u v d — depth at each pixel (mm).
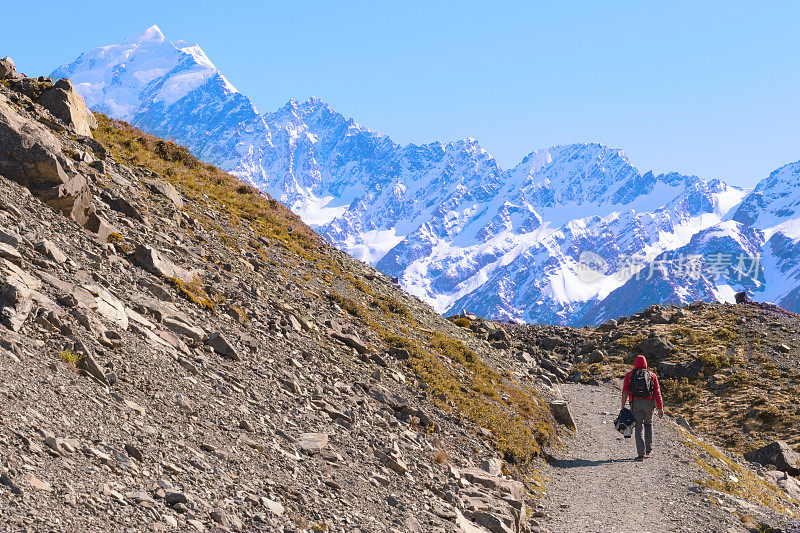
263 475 10625
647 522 16703
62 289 12711
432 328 36469
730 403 55625
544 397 34656
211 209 31094
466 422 21453
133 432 9617
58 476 7566
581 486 20625
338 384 17938
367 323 26781
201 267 21234
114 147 31516
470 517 13703
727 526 16891
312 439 13148
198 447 10414
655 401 24453
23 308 10891
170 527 7758
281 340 18906
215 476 9680
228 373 14258
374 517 11203
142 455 9078
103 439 8930
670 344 67625
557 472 22391
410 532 11273
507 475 18797
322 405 15625
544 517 16844
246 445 11398
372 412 17375
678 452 26297
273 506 9586
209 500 8914
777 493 27375
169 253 20234
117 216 20219
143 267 17641
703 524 16859
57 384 9664
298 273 28984
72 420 8984
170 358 13242
